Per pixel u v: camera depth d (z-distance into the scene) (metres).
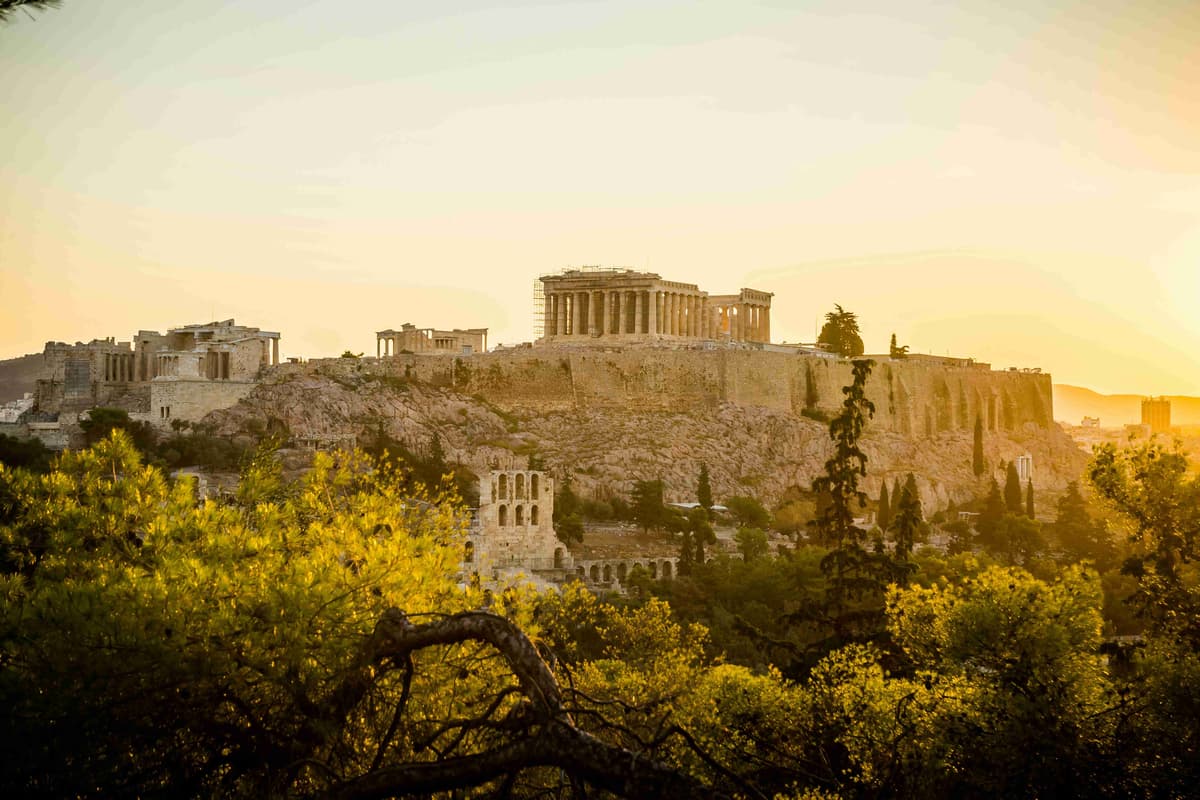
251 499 39.28
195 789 28.00
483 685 31.31
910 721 38.91
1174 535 50.78
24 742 26.34
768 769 40.28
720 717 44.53
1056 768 35.59
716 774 37.75
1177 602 49.22
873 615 71.00
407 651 26.78
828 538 81.25
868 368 82.12
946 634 45.59
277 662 28.64
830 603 75.06
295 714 28.41
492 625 25.45
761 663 95.62
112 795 27.12
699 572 131.25
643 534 179.25
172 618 28.81
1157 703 38.56
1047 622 43.03
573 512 183.62
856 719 41.59
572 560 143.38
